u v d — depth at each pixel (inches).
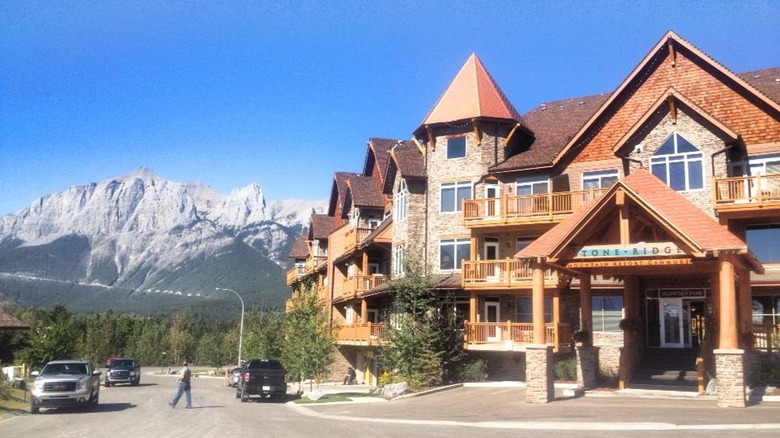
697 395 865.5
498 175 1445.6
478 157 1481.3
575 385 1049.5
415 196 1557.6
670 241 893.2
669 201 861.8
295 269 2810.0
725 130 1155.3
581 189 1338.6
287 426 768.9
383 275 1672.0
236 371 2023.9
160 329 4325.8
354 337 1710.1
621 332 1285.7
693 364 1072.2
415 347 1230.9
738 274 986.7
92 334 3754.9
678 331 1209.4
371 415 885.8
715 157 1174.3
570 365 1190.3
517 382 1201.4
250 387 1278.3
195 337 4441.4
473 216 1402.6
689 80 1252.5
